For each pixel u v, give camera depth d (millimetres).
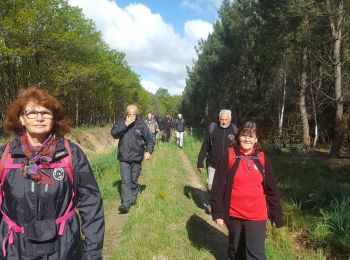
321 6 17500
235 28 32062
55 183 2408
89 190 2596
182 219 6754
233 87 39656
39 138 2541
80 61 33344
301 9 17812
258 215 4133
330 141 26047
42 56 29031
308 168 12461
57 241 2410
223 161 4273
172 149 20688
